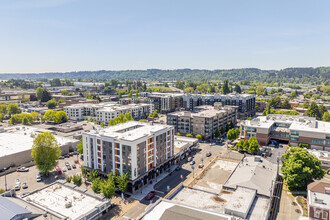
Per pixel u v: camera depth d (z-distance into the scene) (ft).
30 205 263.49
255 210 254.06
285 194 346.13
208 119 621.72
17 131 608.60
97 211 265.54
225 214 232.73
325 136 517.96
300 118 643.86
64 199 280.72
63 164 469.98
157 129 419.33
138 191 358.84
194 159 494.59
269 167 373.20
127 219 287.07
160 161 416.26
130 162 350.64
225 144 601.21
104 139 373.81
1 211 226.99
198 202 273.95
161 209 245.65
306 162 343.46
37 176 402.93
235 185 305.94
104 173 378.32
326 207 260.21
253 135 591.37
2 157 430.20
